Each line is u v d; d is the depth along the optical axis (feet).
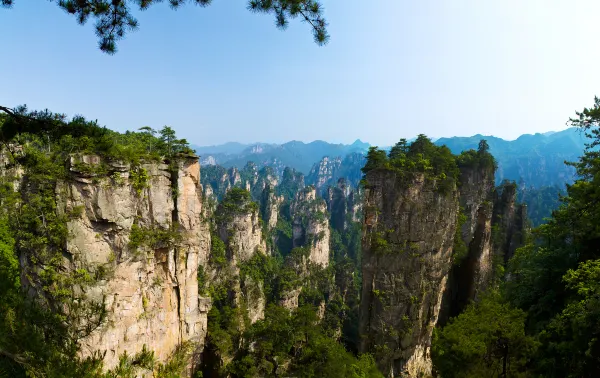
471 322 73.26
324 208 488.02
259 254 317.63
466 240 193.47
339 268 338.75
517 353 67.56
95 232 87.92
